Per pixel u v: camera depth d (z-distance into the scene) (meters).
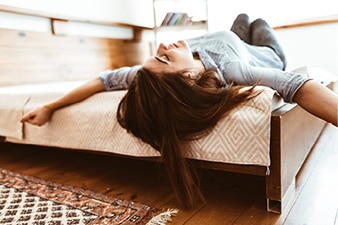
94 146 0.98
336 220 0.70
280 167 0.71
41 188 1.00
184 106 0.78
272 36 1.59
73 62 2.17
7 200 0.90
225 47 1.05
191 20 2.82
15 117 1.19
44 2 2.03
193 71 0.90
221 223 0.73
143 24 3.11
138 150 0.88
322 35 2.50
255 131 0.71
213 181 1.00
